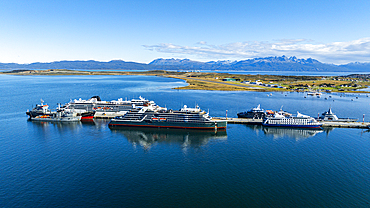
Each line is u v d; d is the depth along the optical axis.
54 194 68.88
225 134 132.00
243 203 65.19
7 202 65.00
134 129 141.50
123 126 147.50
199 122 140.25
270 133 133.88
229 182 76.31
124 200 66.06
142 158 95.62
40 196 67.94
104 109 180.75
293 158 96.31
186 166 88.12
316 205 64.62
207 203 65.06
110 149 106.06
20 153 99.69
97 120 164.75
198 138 124.31
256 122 155.00
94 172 82.56
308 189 72.50
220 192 70.50
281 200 66.69
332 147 109.75
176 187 73.00
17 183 74.88
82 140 118.81
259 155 99.44
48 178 78.12
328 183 76.25
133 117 147.75
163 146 110.94
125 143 115.00
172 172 83.06
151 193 69.62
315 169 86.19
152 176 80.00
